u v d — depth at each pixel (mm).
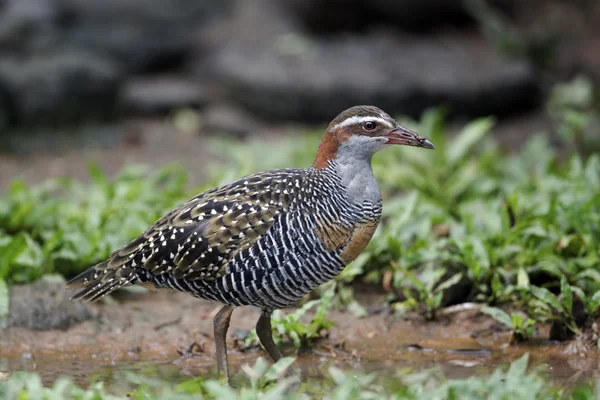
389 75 20484
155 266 9938
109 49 21859
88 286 10180
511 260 11961
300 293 9953
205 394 9203
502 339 11227
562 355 10734
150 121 20953
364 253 12406
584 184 13453
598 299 10828
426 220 12828
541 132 19922
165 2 22469
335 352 10992
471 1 22875
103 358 10945
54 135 20141
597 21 25016
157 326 11680
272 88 20203
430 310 11641
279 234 9656
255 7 23328
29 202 13125
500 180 15336
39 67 20312
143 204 13602
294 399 8656
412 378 10125
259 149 17156
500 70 20875
